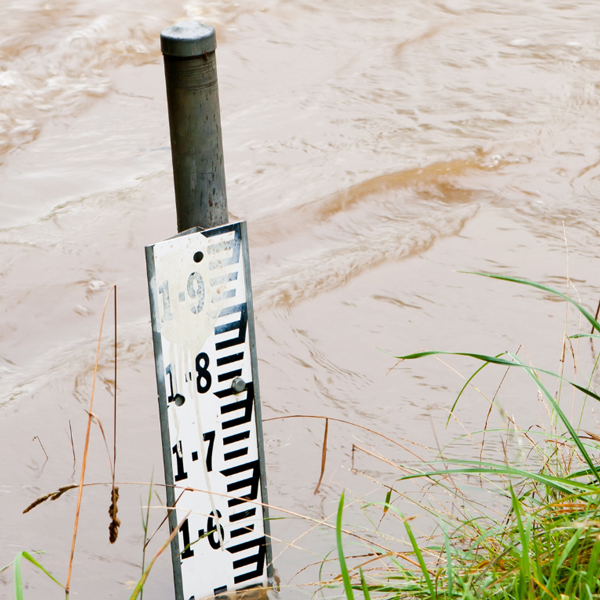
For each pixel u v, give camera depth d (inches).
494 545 94.3
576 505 87.4
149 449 132.3
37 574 109.6
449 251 187.2
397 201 207.5
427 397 142.4
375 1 329.1
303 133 236.2
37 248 184.7
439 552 98.3
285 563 108.9
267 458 129.2
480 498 116.9
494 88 261.4
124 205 202.1
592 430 130.6
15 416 138.3
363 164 218.8
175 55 84.4
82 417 138.9
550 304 167.2
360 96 257.8
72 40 285.6
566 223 197.0
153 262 86.3
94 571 110.4
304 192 206.7
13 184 211.2
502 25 306.0
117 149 231.3
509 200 207.6
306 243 192.2
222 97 258.1
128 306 169.0
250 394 96.0
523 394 141.6
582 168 220.1
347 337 159.2
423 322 163.5
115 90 265.1
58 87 264.8
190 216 91.8
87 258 182.7
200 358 92.0
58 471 127.9
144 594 107.0
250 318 94.0
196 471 95.0
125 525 118.0
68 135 238.7
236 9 317.7
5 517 119.0
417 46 290.7
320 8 321.1
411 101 254.5
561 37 294.0
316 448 131.3
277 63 280.1
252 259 185.3
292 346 156.5
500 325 161.6
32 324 163.3
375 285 175.0
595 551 76.7
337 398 143.3
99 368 150.0
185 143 88.4
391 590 89.6
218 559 98.7
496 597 83.5
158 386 90.1
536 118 243.3
